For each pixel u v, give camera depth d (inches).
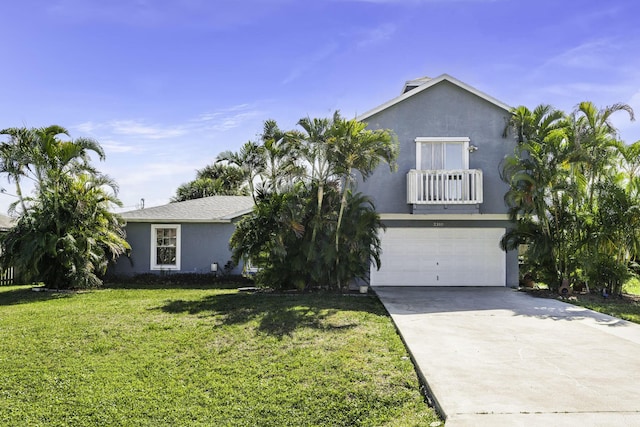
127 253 761.6
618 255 570.3
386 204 661.9
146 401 245.3
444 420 200.5
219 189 1544.0
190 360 303.9
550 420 194.5
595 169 572.7
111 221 671.1
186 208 833.5
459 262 686.5
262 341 336.8
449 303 507.5
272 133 613.3
